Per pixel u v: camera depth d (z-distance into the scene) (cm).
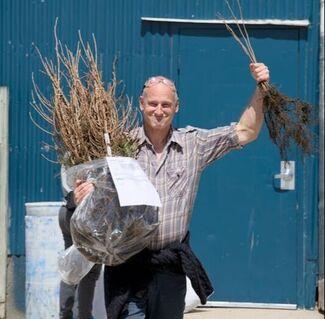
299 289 1066
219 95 1068
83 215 618
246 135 665
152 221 621
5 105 1068
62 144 671
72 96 667
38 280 969
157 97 643
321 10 1051
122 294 643
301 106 671
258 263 1071
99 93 665
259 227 1069
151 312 648
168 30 1068
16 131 1076
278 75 1064
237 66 1066
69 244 763
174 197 643
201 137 663
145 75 1070
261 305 1069
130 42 1069
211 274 1072
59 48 1069
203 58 1068
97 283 816
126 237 618
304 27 1057
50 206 965
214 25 1064
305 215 1062
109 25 1069
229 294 1072
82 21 1070
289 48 1061
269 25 1059
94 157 650
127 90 1068
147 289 643
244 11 1057
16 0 1072
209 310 1062
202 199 1072
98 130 653
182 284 654
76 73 688
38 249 967
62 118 659
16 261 1076
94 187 621
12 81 1074
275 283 1070
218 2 1061
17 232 1075
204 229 1071
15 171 1076
